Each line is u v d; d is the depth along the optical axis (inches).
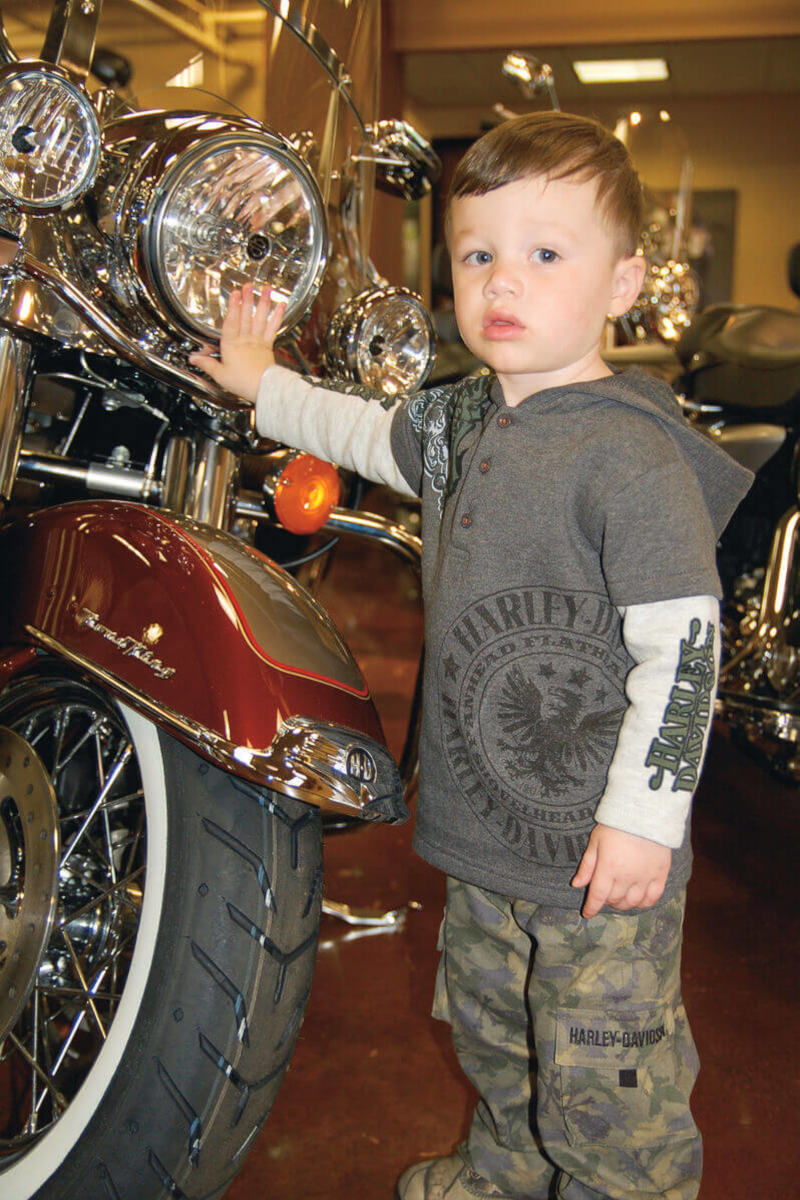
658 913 34.2
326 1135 44.1
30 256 35.7
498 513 32.9
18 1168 33.0
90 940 37.9
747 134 350.6
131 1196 31.3
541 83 79.8
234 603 33.4
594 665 32.3
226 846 32.1
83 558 35.8
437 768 35.3
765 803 82.4
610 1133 34.0
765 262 356.5
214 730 31.4
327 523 46.8
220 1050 31.1
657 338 86.3
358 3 48.1
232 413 40.2
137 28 40.2
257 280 37.7
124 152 35.6
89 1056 44.3
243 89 43.5
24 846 36.1
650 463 31.1
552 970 34.2
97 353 37.8
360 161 49.1
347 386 39.9
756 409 74.7
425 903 65.4
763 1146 44.1
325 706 32.9
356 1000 54.2
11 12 38.3
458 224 33.8
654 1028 34.2
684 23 290.4
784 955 59.8
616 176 32.9
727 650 75.0
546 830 33.4
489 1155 39.1
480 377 37.1
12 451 37.4
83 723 42.2
